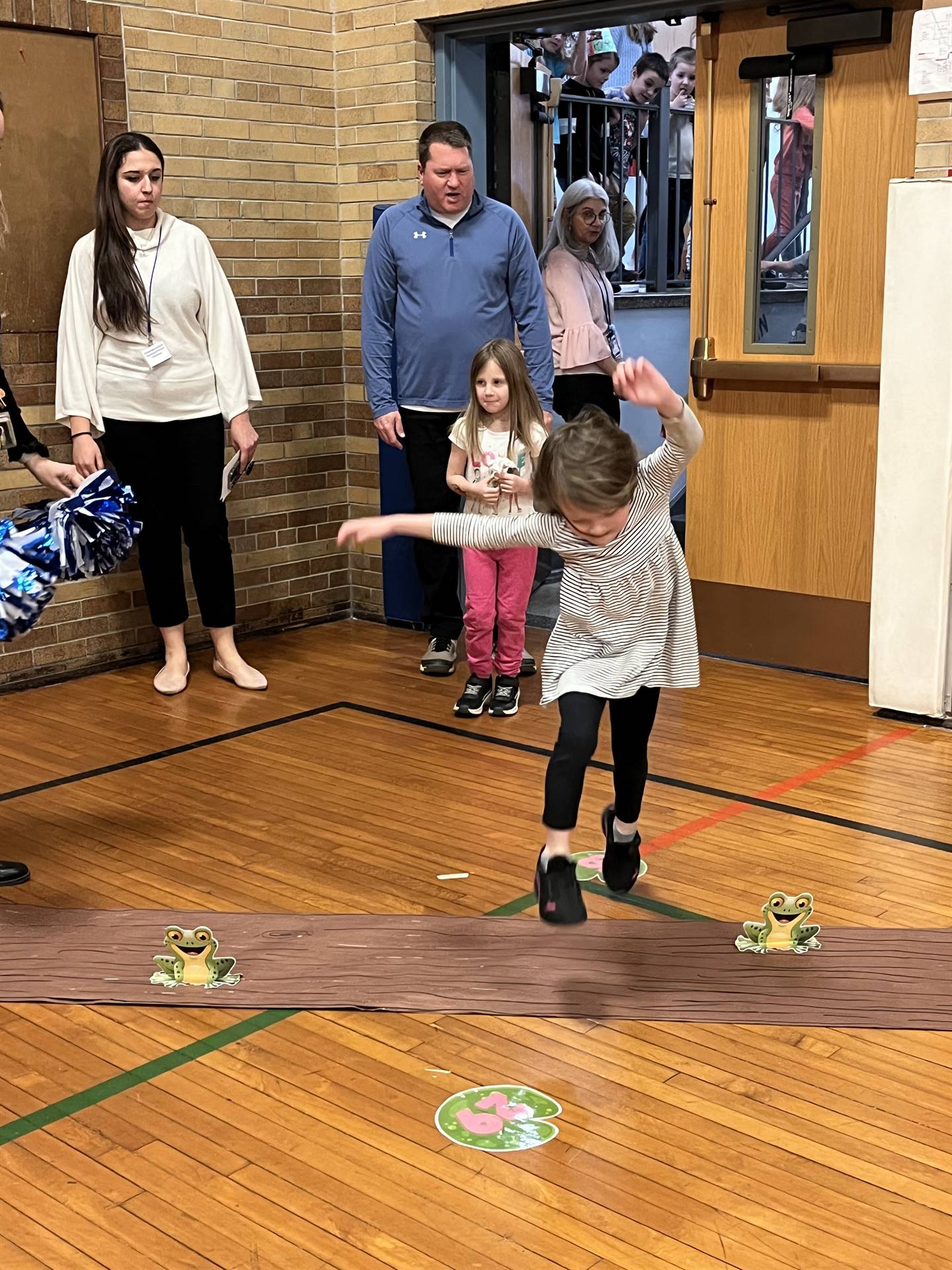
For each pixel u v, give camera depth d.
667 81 7.20
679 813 3.64
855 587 4.82
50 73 4.73
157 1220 2.05
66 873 3.34
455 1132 2.26
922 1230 2.00
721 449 5.08
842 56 4.52
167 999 2.73
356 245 5.73
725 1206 2.06
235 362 4.75
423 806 3.74
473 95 5.61
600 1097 2.36
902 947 2.87
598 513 2.35
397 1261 1.95
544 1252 1.96
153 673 5.17
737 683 4.87
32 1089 2.43
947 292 3.98
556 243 5.84
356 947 2.91
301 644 5.59
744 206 4.84
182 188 5.20
